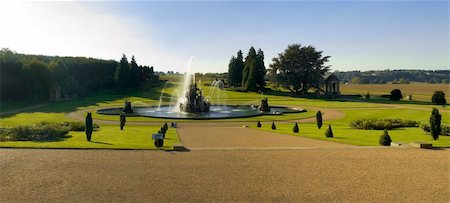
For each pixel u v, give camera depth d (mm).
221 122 45656
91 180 16312
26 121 43688
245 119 49125
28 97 80188
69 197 14117
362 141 28297
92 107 65812
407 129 37688
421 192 14977
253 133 33938
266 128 38812
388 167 19078
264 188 15383
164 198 14062
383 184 16047
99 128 37281
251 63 111062
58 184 15703
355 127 39188
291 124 43844
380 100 87250
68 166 18688
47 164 19031
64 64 95625
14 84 76125
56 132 29641
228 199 14023
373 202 13828
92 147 23688
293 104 75750
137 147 23859
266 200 13953
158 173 17547
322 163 19906
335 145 26109
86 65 110625
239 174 17516
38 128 29422
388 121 39625
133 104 75000
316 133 34062
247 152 22766
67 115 51688
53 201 13688
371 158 21219
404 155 22125
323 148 24359
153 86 128000
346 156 21766
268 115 54406
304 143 27219
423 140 28547
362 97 98000
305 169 18562
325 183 16156
